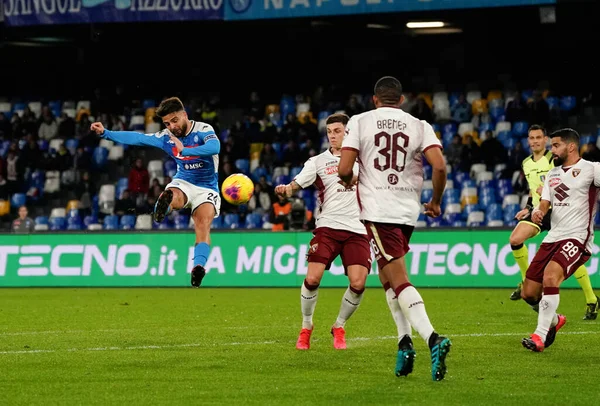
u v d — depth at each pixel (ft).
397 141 81.97
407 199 82.23
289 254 226.79
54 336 123.34
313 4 262.88
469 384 82.69
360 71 345.10
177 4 270.67
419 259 219.61
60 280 238.07
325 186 107.96
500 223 268.00
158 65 357.82
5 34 329.52
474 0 253.03
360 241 107.55
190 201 115.65
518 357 100.22
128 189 282.97
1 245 243.60
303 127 302.66
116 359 100.12
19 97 357.00
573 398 76.02
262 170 292.40
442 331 127.03
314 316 151.94
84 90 360.07
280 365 95.09
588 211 105.91
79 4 274.57
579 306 168.86
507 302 176.35
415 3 256.52
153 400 76.13
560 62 325.21
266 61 351.67
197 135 113.80
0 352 106.22
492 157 281.95
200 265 112.16
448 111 311.88
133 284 233.55
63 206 303.68
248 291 215.51
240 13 268.00
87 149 311.47
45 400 76.33
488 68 333.62
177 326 136.98
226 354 103.91
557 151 106.73
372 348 108.68
